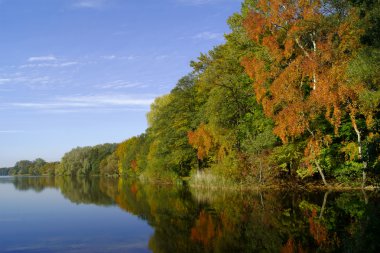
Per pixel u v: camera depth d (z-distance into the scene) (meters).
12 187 55.56
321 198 22.86
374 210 16.52
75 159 142.75
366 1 20.70
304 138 31.22
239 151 34.62
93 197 33.88
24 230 17.23
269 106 28.70
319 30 27.23
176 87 50.38
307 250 11.45
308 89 30.97
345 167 28.41
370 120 22.39
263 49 30.77
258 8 32.69
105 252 12.80
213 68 38.06
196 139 40.25
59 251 13.16
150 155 62.50
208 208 21.66
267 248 12.02
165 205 24.47
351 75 19.83
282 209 19.48
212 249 12.32
